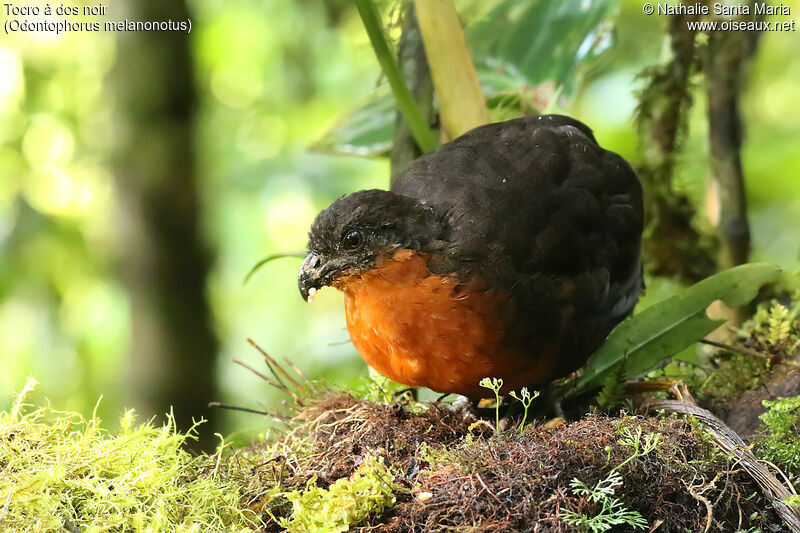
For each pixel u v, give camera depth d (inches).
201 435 532.7
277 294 688.4
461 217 268.7
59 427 223.6
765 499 227.3
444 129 326.6
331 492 211.0
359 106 381.4
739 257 374.3
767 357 295.6
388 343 272.5
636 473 218.5
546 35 360.8
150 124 519.2
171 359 532.4
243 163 663.8
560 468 214.8
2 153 559.8
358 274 266.8
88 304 572.1
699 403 296.0
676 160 386.0
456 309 262.2
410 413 265.1
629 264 303.0
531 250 270.2
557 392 299.3
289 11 601.6
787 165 624.1
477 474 214.4
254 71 647.1
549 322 271.3
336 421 258.1
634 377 297.3
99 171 574.9
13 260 542.3
